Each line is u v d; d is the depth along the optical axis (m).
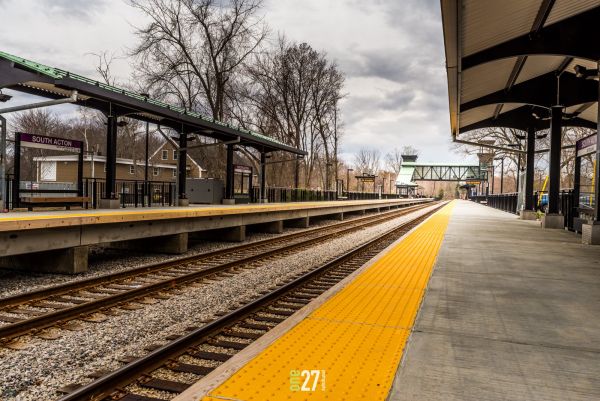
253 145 27.78
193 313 6.75
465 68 14.42
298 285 8.32
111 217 10.47
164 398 3.83
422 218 30.36
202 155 39.56
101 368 4.63
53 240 9.28
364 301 6.29
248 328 5.84
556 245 13.50
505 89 20.36
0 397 3.96
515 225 22.00
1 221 8.09
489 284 7.60
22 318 6.37
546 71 19.52
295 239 17.50
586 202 20.12
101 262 11.30
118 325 6.07
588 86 19.30
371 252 13.60
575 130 45.22
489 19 11.99
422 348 4.40
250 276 9.61
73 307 6.32
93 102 16.62
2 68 12.51
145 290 7.69
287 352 4.22
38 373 4.48
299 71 47.25
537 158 38.97
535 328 5.10
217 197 26.27
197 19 34.31
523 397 3.36
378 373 3.77
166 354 4.57
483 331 4.97
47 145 14.41
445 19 10.30
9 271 10.12
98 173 49.78
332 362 4.00
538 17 12.71
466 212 38.19
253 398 3.28
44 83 12.91
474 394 3.39
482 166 67.12
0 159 13.03
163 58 34.41
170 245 13.16
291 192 36.34
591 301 6.43
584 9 13.32
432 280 7.91
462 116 24.14
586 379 3.70
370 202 40.50
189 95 36.38
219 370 3.78
